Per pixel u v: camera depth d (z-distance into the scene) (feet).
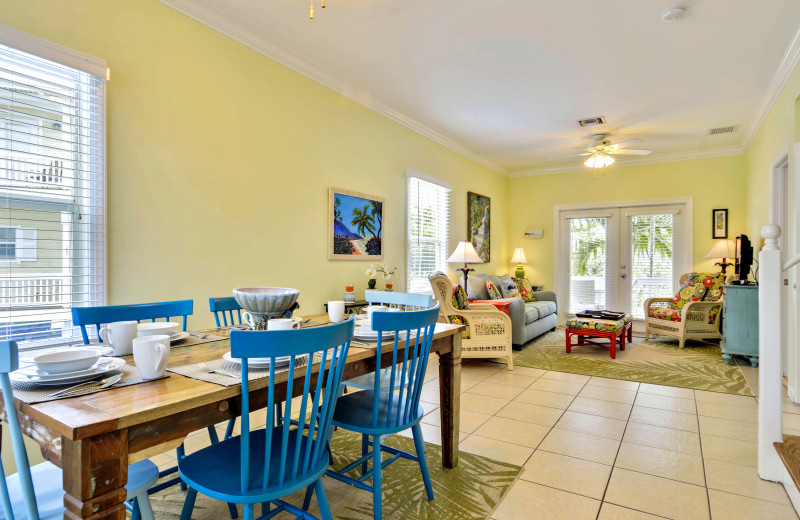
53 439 3.29
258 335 3.80
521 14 9.30
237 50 10.02
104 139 7.63
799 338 10.36
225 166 9.75
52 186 7.14
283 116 11.18
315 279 12.14
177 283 8.82
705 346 17.79
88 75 7.45
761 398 6.91
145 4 8.30
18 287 6.82
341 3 8.93
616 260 22.38
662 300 19.39
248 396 3.96
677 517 5.84
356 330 6.29
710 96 13.70
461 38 10.31
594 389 11.69
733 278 19.43
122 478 3.29
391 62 11.57
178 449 6.31
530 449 7.95
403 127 15.88
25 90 6.84
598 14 9.29
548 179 24.07
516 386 11.97
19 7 6.65
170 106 8.70
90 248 7.52
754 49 10.73
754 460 7.50
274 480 4.22
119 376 4.12
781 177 13.16
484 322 13.85
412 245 16.47
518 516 5.88
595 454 7.75
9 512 3.34
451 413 7.14
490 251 22.84
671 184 21.06
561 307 23.70
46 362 3.87
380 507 5.48
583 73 12.14
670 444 8.17
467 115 15.62
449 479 6.88
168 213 8.67
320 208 12.32
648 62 11.48
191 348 5.45
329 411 4.65
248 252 10.27
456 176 19.51
